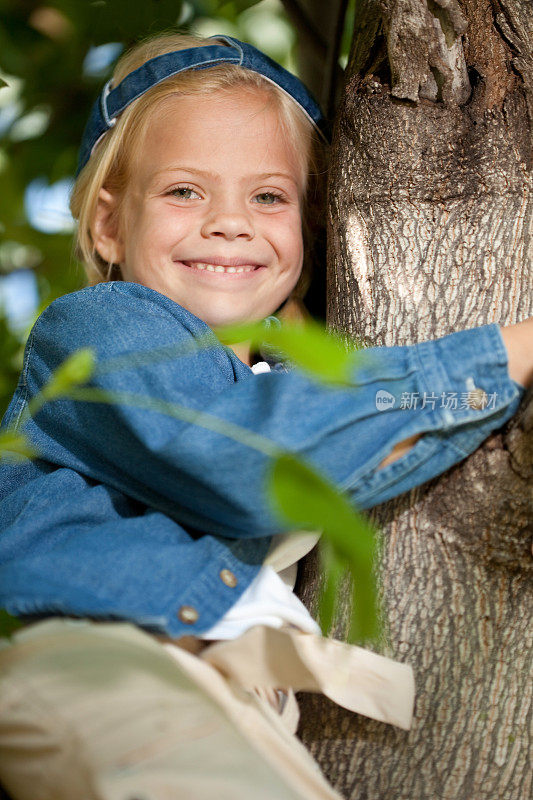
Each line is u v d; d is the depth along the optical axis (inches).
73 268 111.6
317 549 60.1
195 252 71.6
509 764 51.9
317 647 52.0
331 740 54.4
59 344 62.8
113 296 63.6
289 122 76.7
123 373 55.7
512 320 58.2
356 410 51.3
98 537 51.4
